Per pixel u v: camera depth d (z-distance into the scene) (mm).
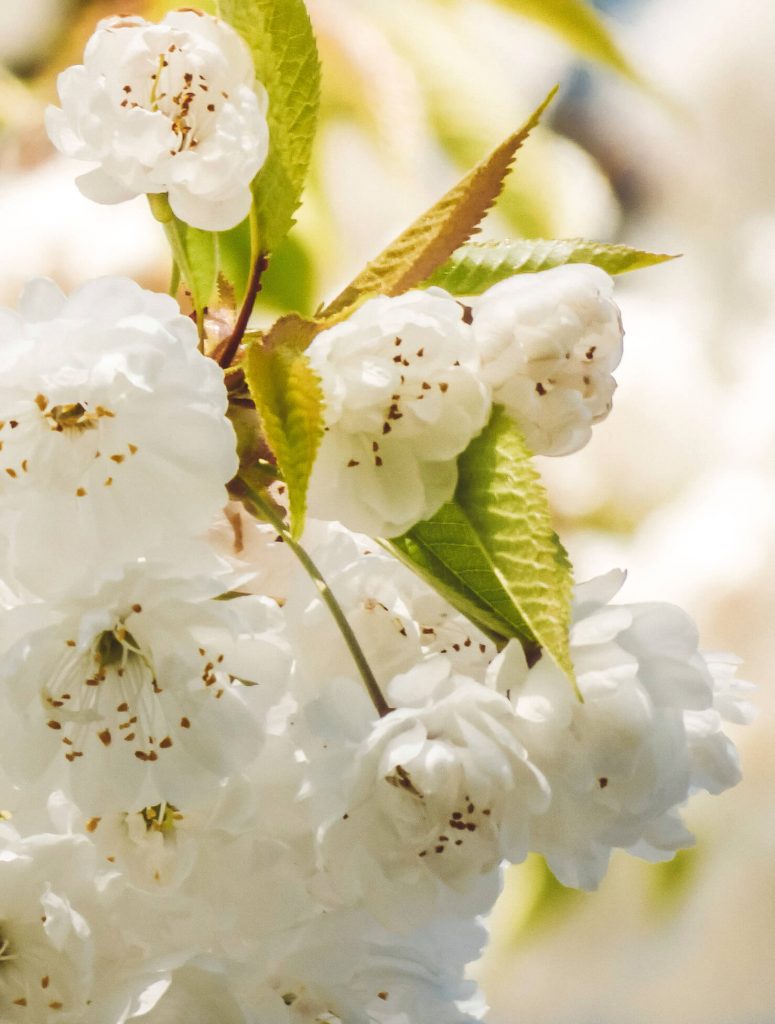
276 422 708
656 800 735
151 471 719
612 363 732
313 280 932
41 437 721
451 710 724
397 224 1003
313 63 738
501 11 1016
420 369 719
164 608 721
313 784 723
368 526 720
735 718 762
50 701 721
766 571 1038
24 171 1018
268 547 742
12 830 732
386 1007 767
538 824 735
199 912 733
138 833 729
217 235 762
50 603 718
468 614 727
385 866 727
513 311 723
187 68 737
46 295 723
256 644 725
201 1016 734
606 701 728
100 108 735
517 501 718
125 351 715
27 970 731
